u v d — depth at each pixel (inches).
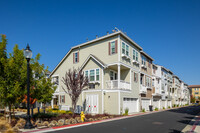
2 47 465.1
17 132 362.3
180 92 2495.1
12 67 450.0
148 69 1209.4
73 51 1023.0
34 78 546.0
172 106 1921.8
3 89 436.1
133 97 919.0
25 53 410.0
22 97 506.6
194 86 4446.4
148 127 460.8
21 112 882.1
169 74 1877.5
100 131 396.2
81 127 449.7
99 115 689.0
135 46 1002.7
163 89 1566.2
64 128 432.8
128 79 909.8
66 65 1053.8
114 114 770.8
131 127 455.2
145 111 1021.8
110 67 873.5
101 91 812.6
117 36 824.9
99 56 882.8
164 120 615.5
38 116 554.3
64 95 1021.8
